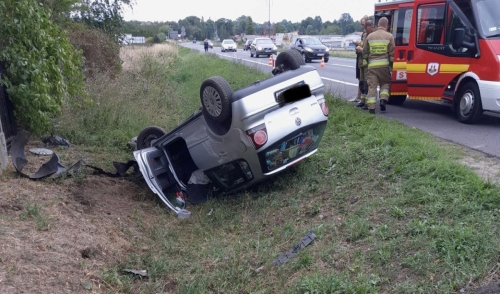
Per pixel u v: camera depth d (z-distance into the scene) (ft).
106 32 57.36
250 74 59.36
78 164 22.79
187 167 23.70
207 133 21.26
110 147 28.99
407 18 36.47
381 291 13.67
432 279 13.47
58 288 13.29
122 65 58.44
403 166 20.72
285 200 21.53
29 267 13.71
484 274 13.15
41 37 25.71
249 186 22.25
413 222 16.19
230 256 17.48
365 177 21.25
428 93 34.17
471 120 31.01
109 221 18.95
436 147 23.45
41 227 16.26
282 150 20.98
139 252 17.62
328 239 17.26
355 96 44.27
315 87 21.70
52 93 27.25
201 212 21.88
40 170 21.33
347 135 27.53
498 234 14.67
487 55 29.73
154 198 22.54
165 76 63.82
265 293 15.02
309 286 14.21
